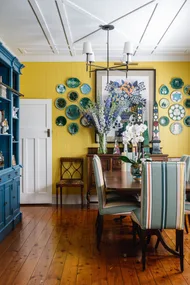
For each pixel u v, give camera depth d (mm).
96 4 3283
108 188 2775
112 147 5336
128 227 3980
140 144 4602
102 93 5410
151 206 2596
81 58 5426
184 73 5434
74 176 5445
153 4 3283
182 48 4961
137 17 3646
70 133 5434
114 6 3336
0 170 3453
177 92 5430
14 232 3730
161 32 4176
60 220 4305
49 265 2754
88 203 5098
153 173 2561
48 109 5438
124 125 5301
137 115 5285
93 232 3744
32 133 5441
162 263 2812
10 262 2818
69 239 3475
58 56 5410
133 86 5395
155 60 5422
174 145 5465
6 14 3535
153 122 5211
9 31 4129
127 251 3113
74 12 3492
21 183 5449
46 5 3295
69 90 5438
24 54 5305
